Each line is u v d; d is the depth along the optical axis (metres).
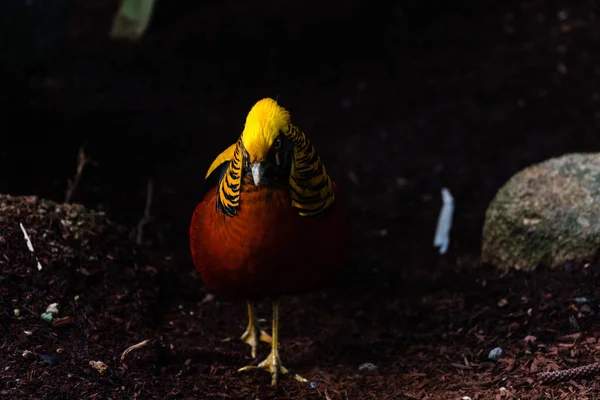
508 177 9.09
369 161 9.59
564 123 9.89
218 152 9.54
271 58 11.65
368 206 8.79
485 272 6.89
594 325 5.56
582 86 10.48
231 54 11.74
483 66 11.13
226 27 12.34
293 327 6.42
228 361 5.71
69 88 10.54
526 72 10.88
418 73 11.19
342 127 10.24
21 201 5.98
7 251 5.54
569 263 6.26
